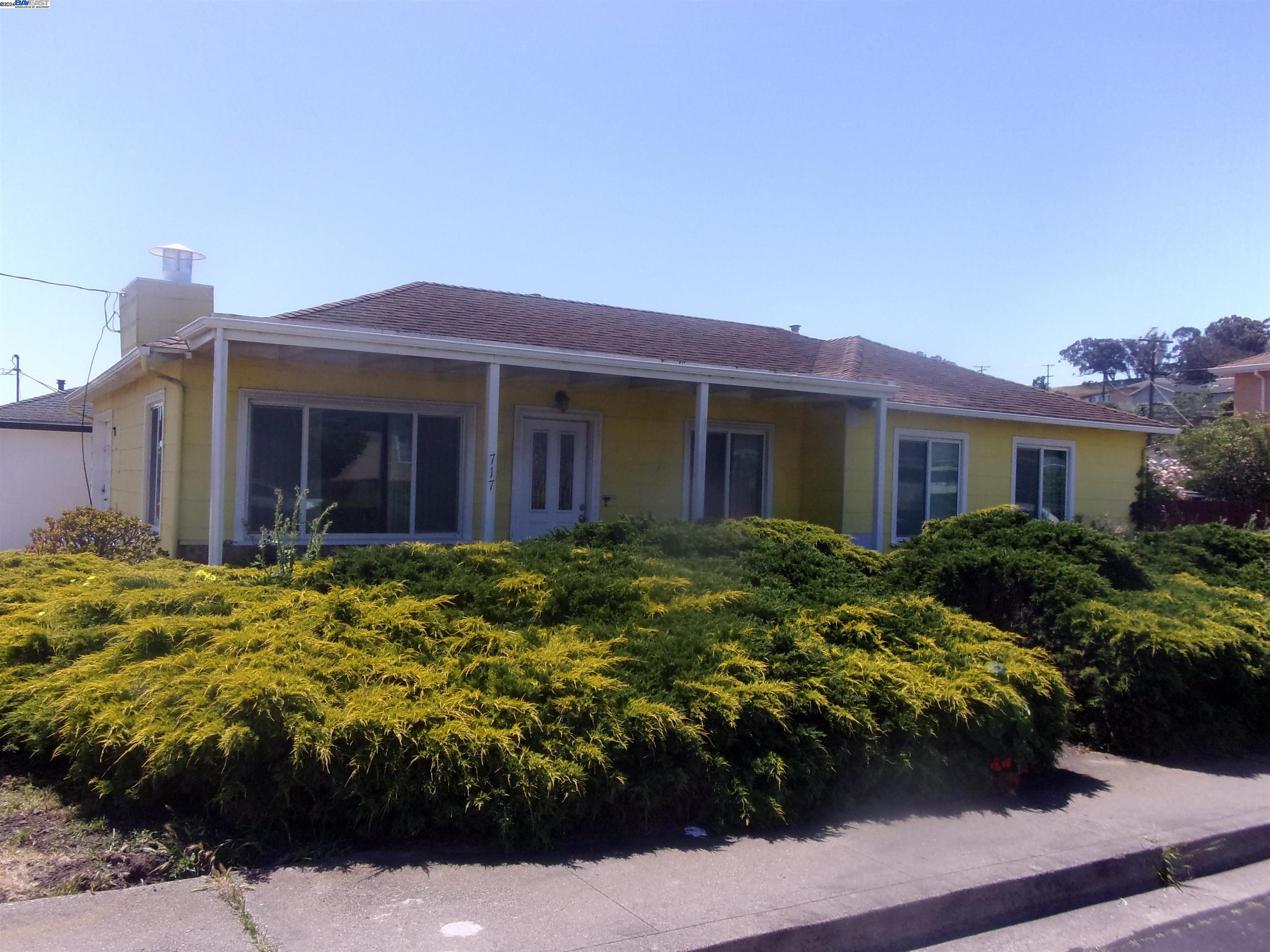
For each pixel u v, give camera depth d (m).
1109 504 16.70
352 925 3.63
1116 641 6.75
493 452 9.80
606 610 6.08
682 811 4.89
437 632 5.51
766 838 4.80
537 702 4.72
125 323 12.80
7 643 5.53
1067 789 5.94
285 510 10.27
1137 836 5.11
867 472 13.55
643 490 12.64
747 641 5.62
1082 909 4.59
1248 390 26.38
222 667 4.66
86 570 7.91
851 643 6.12
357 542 10.62
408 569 6.55
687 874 4.29
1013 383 16.98
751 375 11.30
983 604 7.66
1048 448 15.80
